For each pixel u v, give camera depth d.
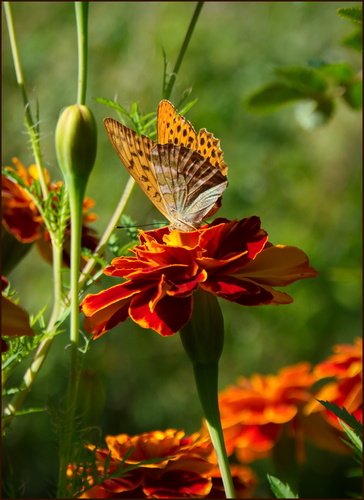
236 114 1.57
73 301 0.49
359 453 0.48
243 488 0.55
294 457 0.63
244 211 1.59
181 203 0.50
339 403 0.61
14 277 1.57
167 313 0.48
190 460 0.53
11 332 0.46
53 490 0.51
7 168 0.55
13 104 1.55
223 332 0.49
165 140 0.50
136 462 0.52
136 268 0.48
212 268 0.48
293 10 1.58
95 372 0.53
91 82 1.55
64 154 0.50
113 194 1.51
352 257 1.60
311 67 0.62
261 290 0.48
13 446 1.35
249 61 1.57
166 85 0.52
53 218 0.51
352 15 0.55
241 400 0.65
